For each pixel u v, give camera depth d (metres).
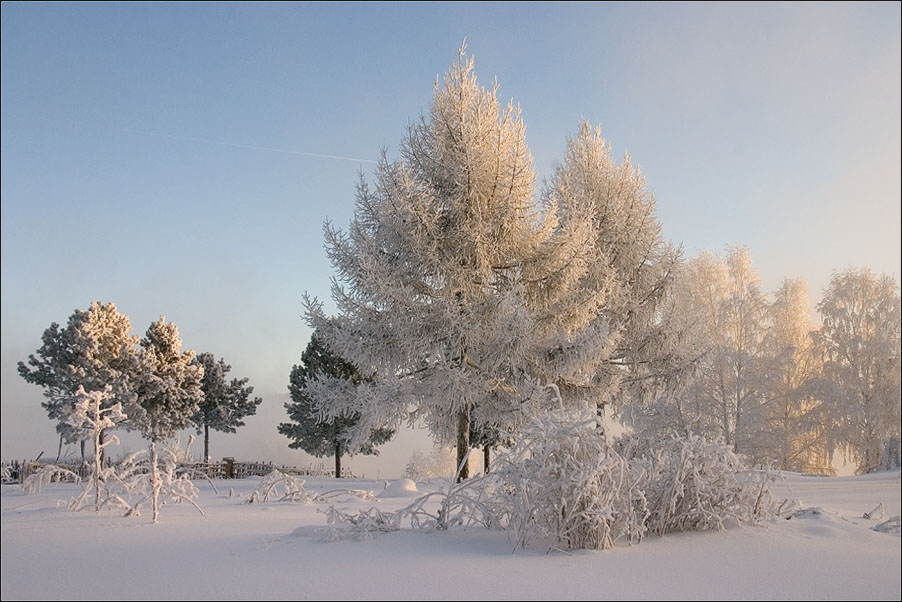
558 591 3.58
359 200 15.99
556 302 16.80
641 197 21.00
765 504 6.25
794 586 3.67
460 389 15.09
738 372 27.77
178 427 30.59
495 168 15.80
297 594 3.54
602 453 5.05
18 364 27.75
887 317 25.84
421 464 32.66
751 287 30.00
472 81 16.20
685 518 5.79
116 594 3.57
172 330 31.97
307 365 28.12
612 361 19.73
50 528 6.25
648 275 20.58
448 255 15.99
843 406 26.03
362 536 5.42
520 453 5.35
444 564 4.33
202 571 4.13
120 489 8.47
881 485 13.05
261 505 9.35
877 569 4.08
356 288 15.48
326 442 28.80
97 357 28.14
